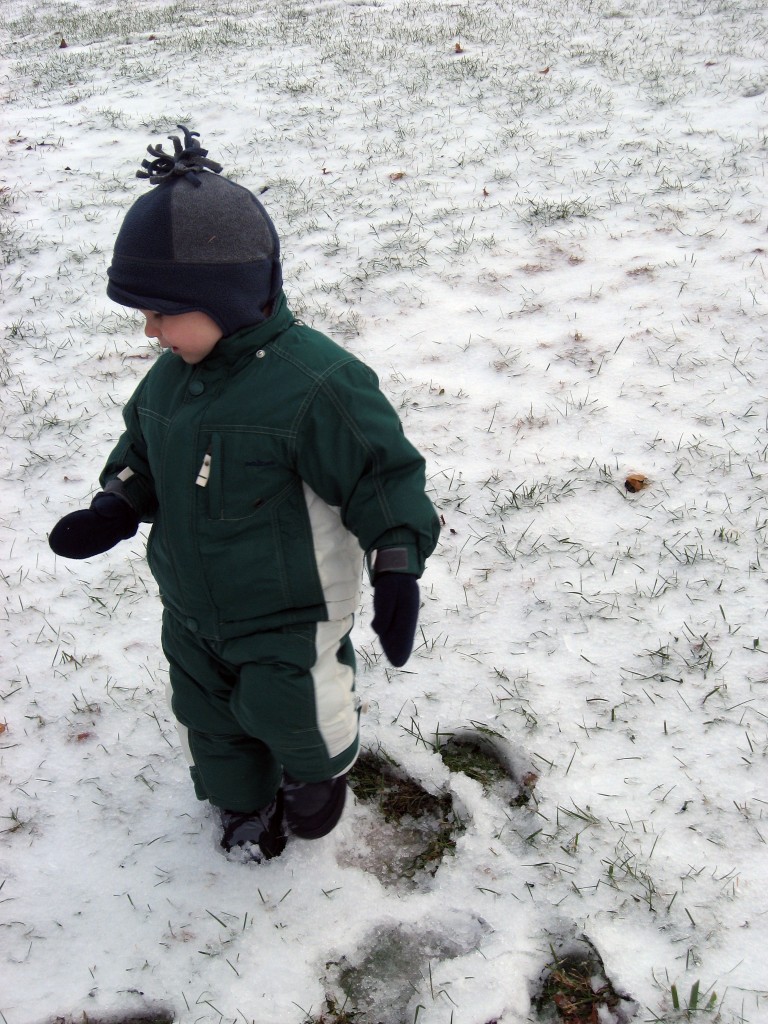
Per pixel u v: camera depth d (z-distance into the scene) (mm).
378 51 9250
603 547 3170
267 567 1803
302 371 1708
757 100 6730
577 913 2100
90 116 8430
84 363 4621
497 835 2295
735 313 4352
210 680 2004
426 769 2469
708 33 8469
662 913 2086
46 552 3416
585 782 2391
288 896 2199
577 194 5699
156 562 1937
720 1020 1899
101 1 14766
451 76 8180
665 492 3371
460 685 2701
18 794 2500
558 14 9805
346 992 2037
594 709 2594
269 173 6676
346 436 1695
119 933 2150
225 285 1646
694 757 2439
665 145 6207
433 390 4105
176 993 2031
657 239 5082
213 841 2332
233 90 8633
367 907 2176
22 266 5707
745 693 2604
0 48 12094
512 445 3713
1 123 8523
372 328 4617
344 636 2006
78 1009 2021
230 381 1745
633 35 8734
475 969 2027
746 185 5520
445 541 3271
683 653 2744
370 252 5332
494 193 5879
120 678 2840
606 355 4184
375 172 6438
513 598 3002
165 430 1808
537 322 4504
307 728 1929
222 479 1748
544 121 6941
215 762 2143
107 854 2328
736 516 3232
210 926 2148
